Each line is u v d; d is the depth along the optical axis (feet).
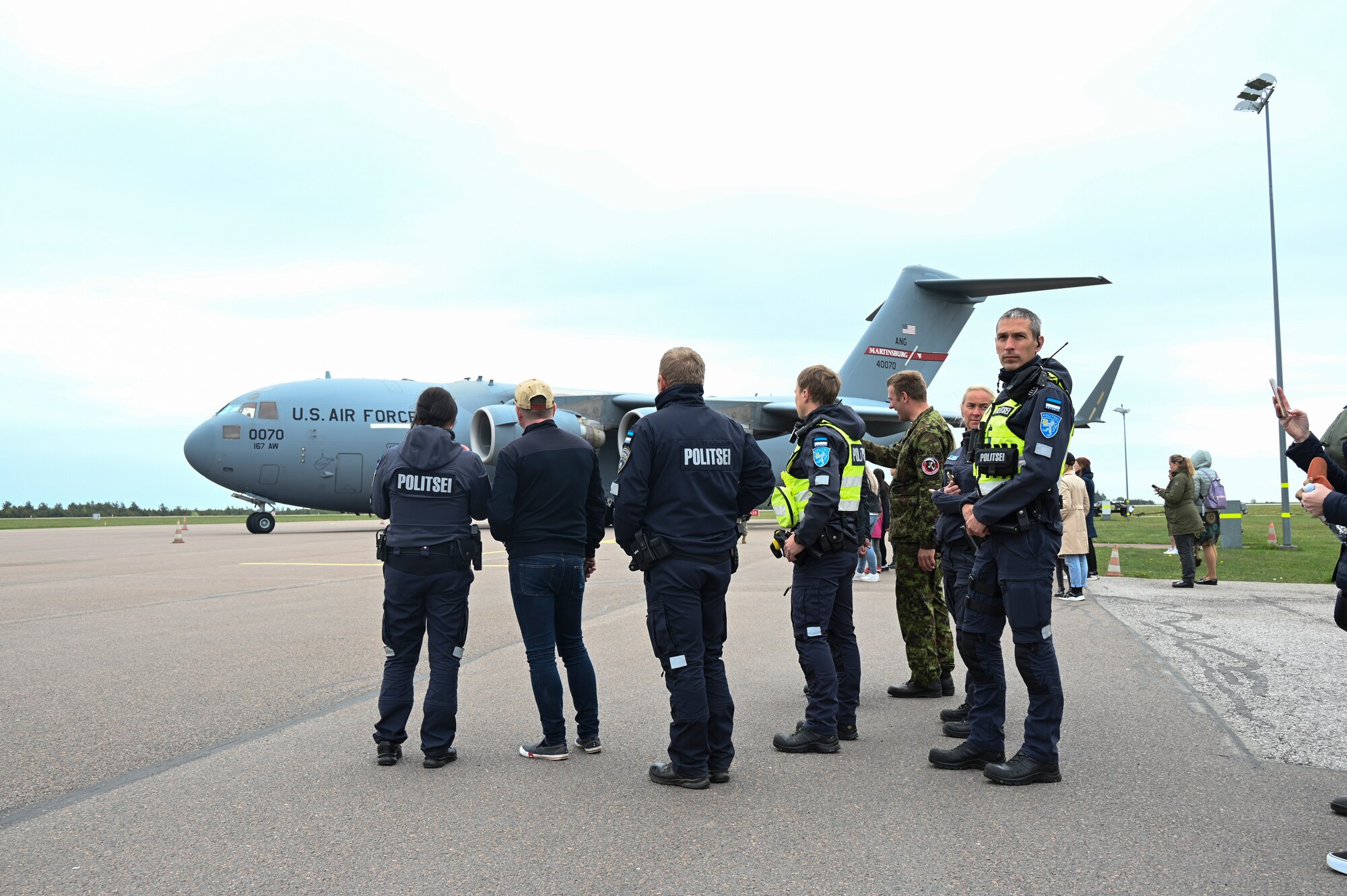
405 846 10.51
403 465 14.42
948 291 83.20
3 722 16.10
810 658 14.67
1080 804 11.77
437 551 13.98
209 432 75.56
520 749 14.75
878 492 42.06
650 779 13.09
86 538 84.48
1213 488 39.88
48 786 12.69
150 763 13.79
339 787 12.73
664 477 13.23
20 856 10.21
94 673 20.34
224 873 9.73
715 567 13.10
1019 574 12.78
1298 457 11.94
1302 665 20.42
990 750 13.58
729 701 13.24
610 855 10.22
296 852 10.32
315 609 30.66
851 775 13.34
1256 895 8.96
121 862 10.03
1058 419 12.81
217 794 12.37
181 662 21.45
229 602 32.50
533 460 14.32
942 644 18.88
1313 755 13.74
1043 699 12.71
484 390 84.38
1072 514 32.53
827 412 15.16
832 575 14.82
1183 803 11.71
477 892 9.23
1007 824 11.09
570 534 14.51
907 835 10.78
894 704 18.20
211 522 156.97
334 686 19.06
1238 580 41.27
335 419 78.18
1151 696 17.52
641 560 13.03
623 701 17.84
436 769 13.65
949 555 15.89
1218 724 15.47
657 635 12.98
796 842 10.57
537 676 14.16
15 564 50.52
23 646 23.56
